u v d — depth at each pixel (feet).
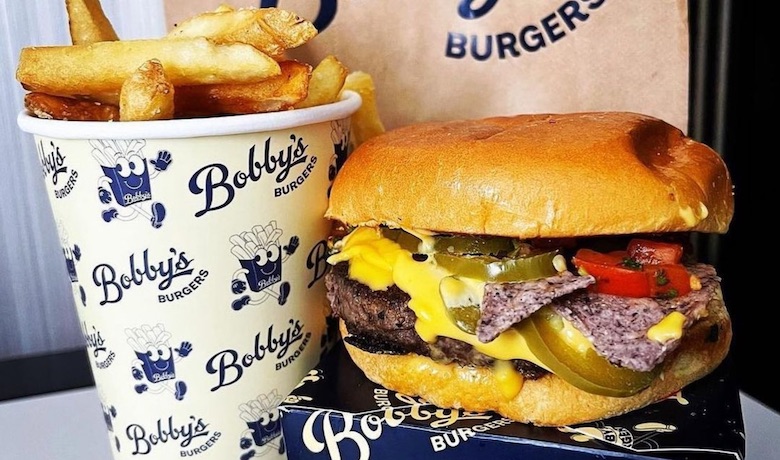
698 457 0.66
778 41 1.35
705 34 1.35
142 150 0.71
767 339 1.44
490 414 0.75
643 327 0.66
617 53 1.01
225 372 0.79
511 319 0.67
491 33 1.02
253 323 0.79
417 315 0.74
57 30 1.41
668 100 1.01
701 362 0.77
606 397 0.71
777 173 1.40
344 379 0.83
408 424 0.73
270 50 0.75
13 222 1.48
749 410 1.01
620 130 0.74
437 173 0.72
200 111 0.79
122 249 0.74
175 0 0.97
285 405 0.77
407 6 1.02
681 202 0.69
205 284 0.76
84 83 0.73
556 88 1.03
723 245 1.42
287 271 0.81
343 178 0.81
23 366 1.19
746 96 1.37
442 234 0.75
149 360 0.77
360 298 0.78
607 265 0.71
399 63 1.03
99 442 0.96
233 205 0.75
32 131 0.75
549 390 0.71
